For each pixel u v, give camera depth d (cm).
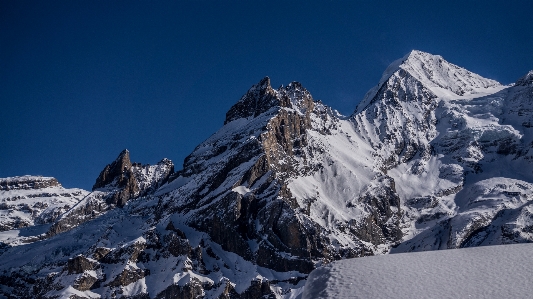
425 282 3106
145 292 18625
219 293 18088
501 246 3434
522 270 3116
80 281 19000
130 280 19050
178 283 18388
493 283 3028
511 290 2947
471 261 3288
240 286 18612
